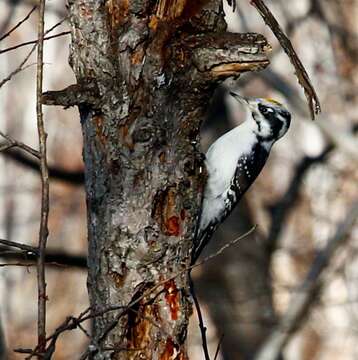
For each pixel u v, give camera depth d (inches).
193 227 306.0
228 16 798.5
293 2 959.0
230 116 730.8
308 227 866.8
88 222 305.4
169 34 294.0
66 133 1184.8
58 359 960.3
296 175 748.6
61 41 1175.0
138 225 297.3
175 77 296.0
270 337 631.2
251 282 689.6
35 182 1075.9
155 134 296.7
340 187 862.5
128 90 295.3
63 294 1077.1
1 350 493.0
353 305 891.4
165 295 299.6
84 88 296.2
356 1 987.9
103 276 299.0
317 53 952.9
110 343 295.4
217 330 699.4
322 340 933.2
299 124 1058.1
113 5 297.9
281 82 681.0
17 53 1158.3
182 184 302.0
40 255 263.0
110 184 298.2
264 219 862.5
